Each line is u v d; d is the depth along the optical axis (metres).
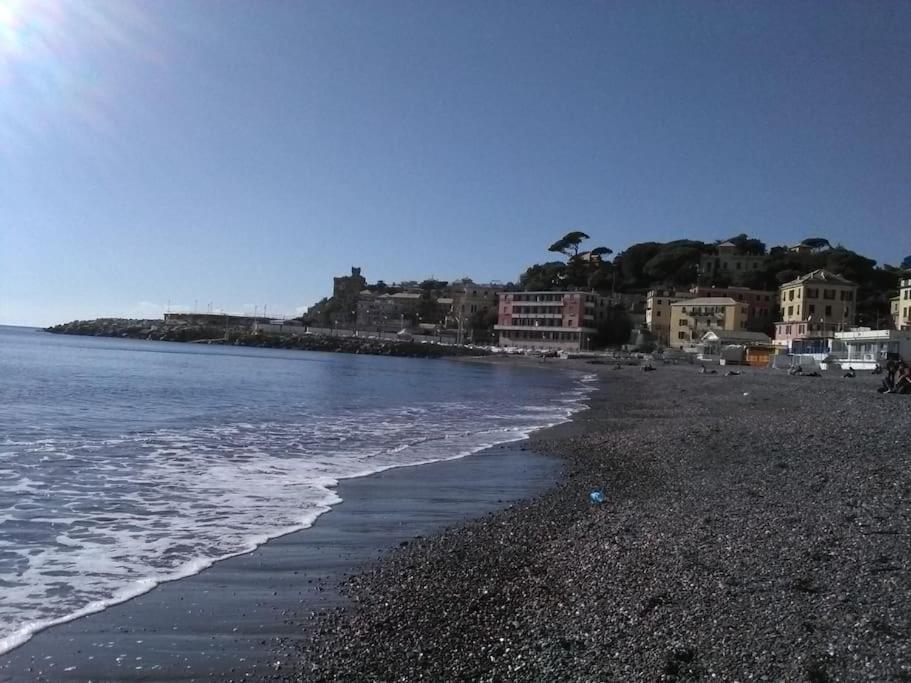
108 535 10.58
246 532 11.03
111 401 32.66
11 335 169.62
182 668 6.29
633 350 129.12
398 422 28.59
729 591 7.31
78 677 6.09
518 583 8.58
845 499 11.65
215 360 90.88
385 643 6.82
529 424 28.88
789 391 42.56
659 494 13.83
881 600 6.72
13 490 13.26
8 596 7.93
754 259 145.50
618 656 6.07
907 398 34.84
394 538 10.98
